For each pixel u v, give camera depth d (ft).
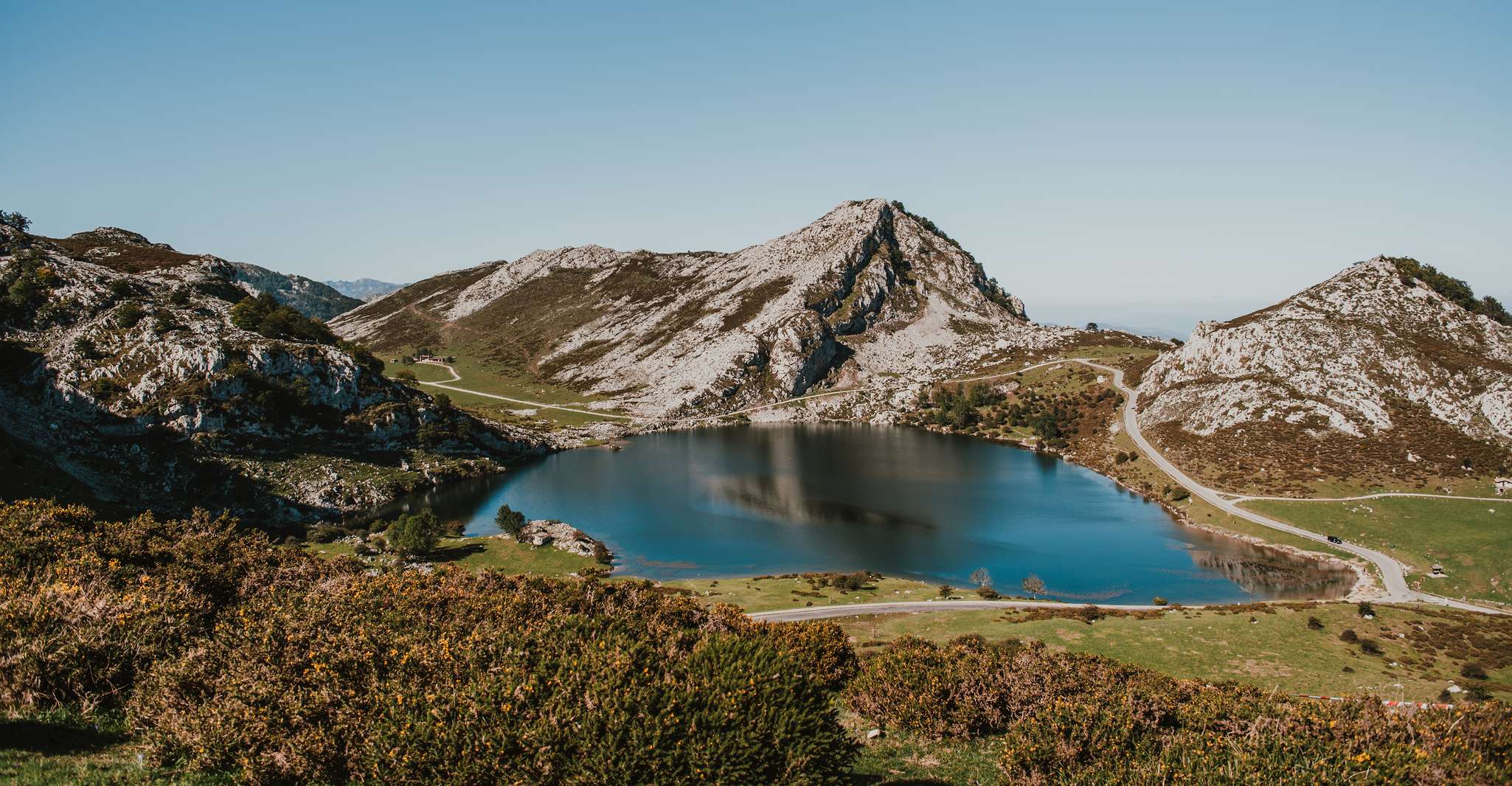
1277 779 57.62
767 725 55.16
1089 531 393.70
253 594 106.22
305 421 481.46
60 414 388.16
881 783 74.64
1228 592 306.55
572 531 365.40
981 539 379.35
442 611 94.17
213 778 54.65
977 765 80.18
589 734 53.52
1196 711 78.84
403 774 52.90
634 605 127.65
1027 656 106.11
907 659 101.14
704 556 351.46
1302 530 373.20
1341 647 209.56
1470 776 56.18
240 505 394.52
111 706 65.72
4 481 288.10
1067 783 66.95
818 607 258.78
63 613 71.20
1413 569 319.47
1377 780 56.03
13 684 61.98
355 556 316.40
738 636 65.98
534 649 67.31
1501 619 240.32
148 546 116.57
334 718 59.47
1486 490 374.84
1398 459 419.33
